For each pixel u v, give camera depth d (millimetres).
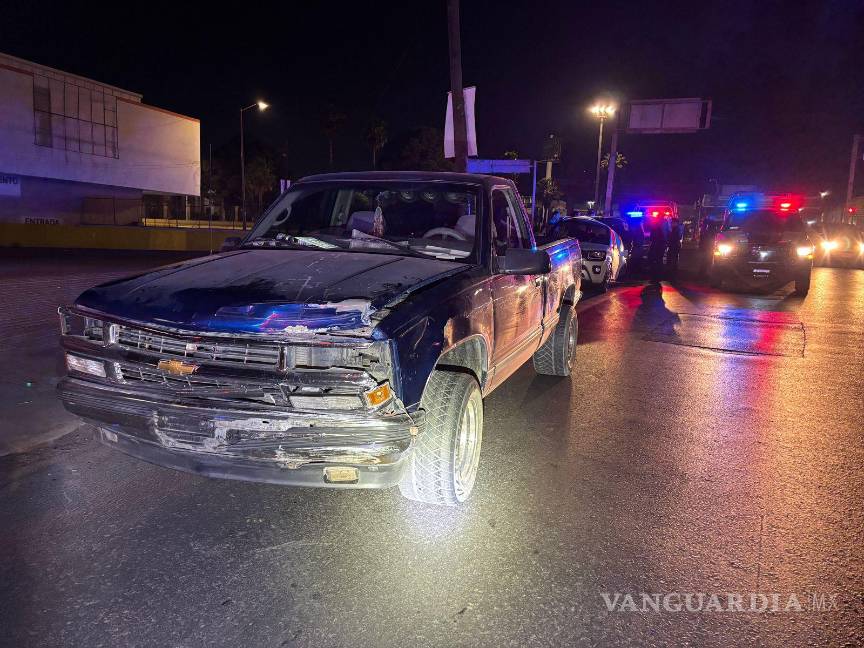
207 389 3041
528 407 5867
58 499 3783
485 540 3391
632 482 4211
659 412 5785
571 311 6773
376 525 3535
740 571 3146
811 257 14797
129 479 4074
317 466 3029
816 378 7125
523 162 24500
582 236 15703
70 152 38844
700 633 2672
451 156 14820
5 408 5121
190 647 2539
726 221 16641
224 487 3986
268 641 2580
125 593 2889
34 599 2830
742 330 10094
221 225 61875
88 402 3264
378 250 4273
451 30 14109
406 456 3135
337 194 5156
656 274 20156
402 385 3000
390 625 2686
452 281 3654
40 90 36719
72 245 29406
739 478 4312
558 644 2590
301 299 3152
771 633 2682
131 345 3213
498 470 4367
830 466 4559
